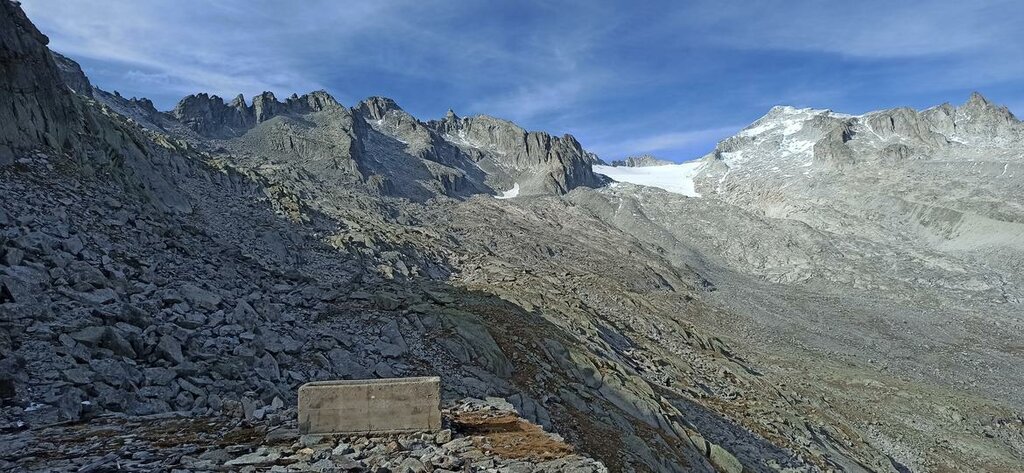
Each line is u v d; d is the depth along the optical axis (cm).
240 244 5069
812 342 9538
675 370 5000
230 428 1453
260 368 2186
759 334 9425
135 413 1644
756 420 4284
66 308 2025
